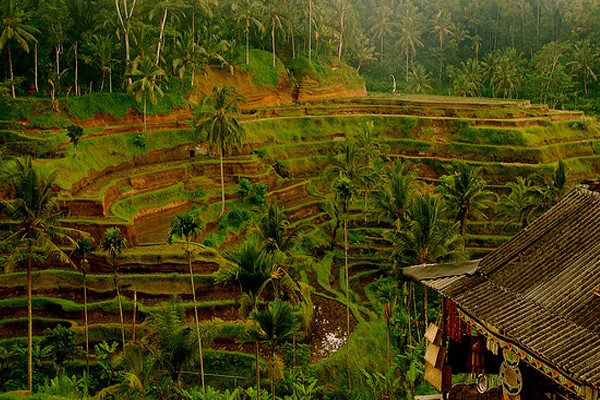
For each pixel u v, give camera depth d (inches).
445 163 2765.7
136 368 1214.9
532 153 2773.1
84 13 2947.8
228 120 2166.6
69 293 1701.5
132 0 2977.4
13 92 2549.2
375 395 1409.9
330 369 1518.2
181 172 2444.6
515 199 2030.0
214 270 1768.0
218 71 3132.4
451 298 714.8
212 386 1460.4
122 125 2610.7
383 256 2242.9
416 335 1720.0
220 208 2251.5
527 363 617.6
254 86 3216.0
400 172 2143.2
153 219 2201.0
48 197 1342.3
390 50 5034.5
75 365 1472.7
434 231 1558.8
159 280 1708.9
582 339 562.6
